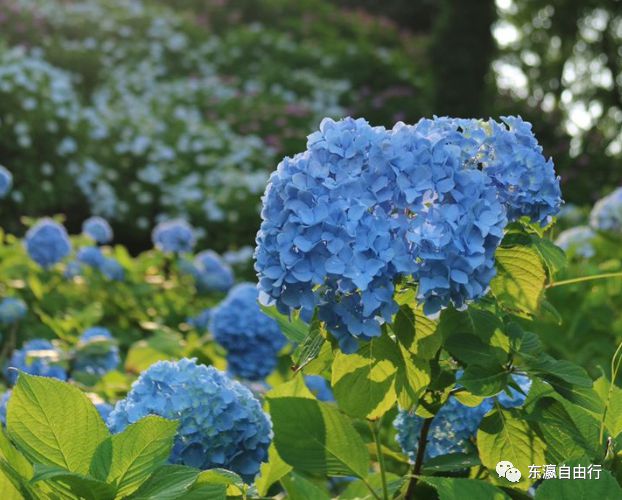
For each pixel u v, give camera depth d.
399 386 1.68
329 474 1.82
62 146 8.71
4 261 5.32
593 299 3.83
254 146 11.34
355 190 1.55
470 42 12.19
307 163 1.59
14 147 8.42
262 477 1.97
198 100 12.77
